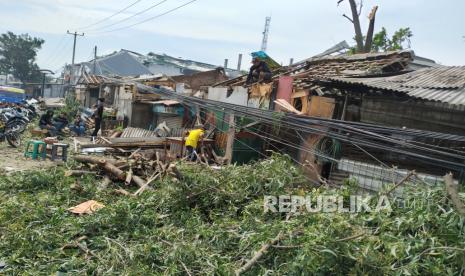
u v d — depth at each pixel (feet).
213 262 18.22
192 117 62.23
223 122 48.42
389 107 31.35
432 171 27.12
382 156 30.68
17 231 21.76
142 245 20.08
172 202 26.43
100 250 20.70
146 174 36.22
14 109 64.69
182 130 58.08
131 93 76.13
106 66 157.17
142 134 61.93
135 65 160.04
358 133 22.76
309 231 16.12
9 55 200.54
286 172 25.98
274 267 16.11
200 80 90.17
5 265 18.33
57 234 21.76
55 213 24.93
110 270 17.84
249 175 26.40
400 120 30.60
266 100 45.50
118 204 25.12
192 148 44.27
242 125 43.96
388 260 14.47
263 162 27.40
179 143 47.39
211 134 49.55
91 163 37.58
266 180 25.84
